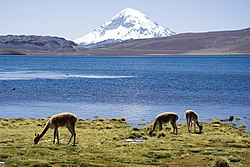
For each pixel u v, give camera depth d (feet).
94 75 487.61
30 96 250.98
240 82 364.79
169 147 98.68
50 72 555.28
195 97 245.65
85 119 160.25
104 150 92.63
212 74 504.43
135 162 81.66
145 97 246.68
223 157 84.02
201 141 108.37
